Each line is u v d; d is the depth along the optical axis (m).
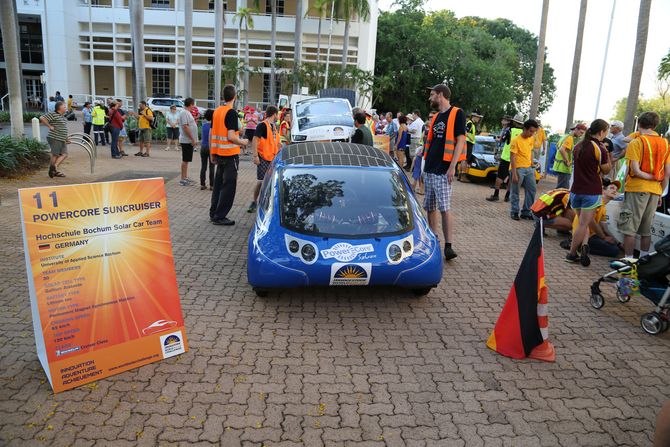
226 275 5.92
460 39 51.66
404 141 15.16
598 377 3.99
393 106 49.78
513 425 3.35
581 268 6.73
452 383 3.83
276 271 4.79
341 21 46.12
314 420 3.32
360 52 46.34
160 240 3.96
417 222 5.32
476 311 5.17
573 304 5.47
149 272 3.92
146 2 48.22
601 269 6.71
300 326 4.68
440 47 47.31
